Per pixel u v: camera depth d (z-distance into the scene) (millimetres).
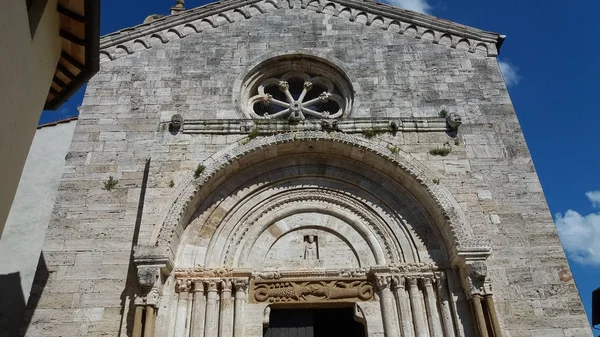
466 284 11578
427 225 12992
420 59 16328
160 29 16875
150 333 10664
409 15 17188
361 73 16031
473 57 16391
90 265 12281
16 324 14133
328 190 13836
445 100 15336
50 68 10375
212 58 16375
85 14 10125
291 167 14039
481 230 12094
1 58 7613
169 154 13164
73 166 13945
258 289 12320
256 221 13375
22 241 15734
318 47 16719
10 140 8375
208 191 13188
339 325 14406
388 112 15094
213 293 11961
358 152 13531
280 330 12367
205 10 17344
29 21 8945
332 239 13297
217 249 12688
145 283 11031
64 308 11656
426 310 11914
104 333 11352
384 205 13461
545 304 11617
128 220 13055
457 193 12633
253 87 16453
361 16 17469
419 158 13219
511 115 14953
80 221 12984
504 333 11242
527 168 13828
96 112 15047
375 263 12758
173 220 11977
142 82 15734
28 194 16609
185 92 15547
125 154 14273
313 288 12328
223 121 13781
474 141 14391
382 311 11992
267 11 17609
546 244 12492
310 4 17781
